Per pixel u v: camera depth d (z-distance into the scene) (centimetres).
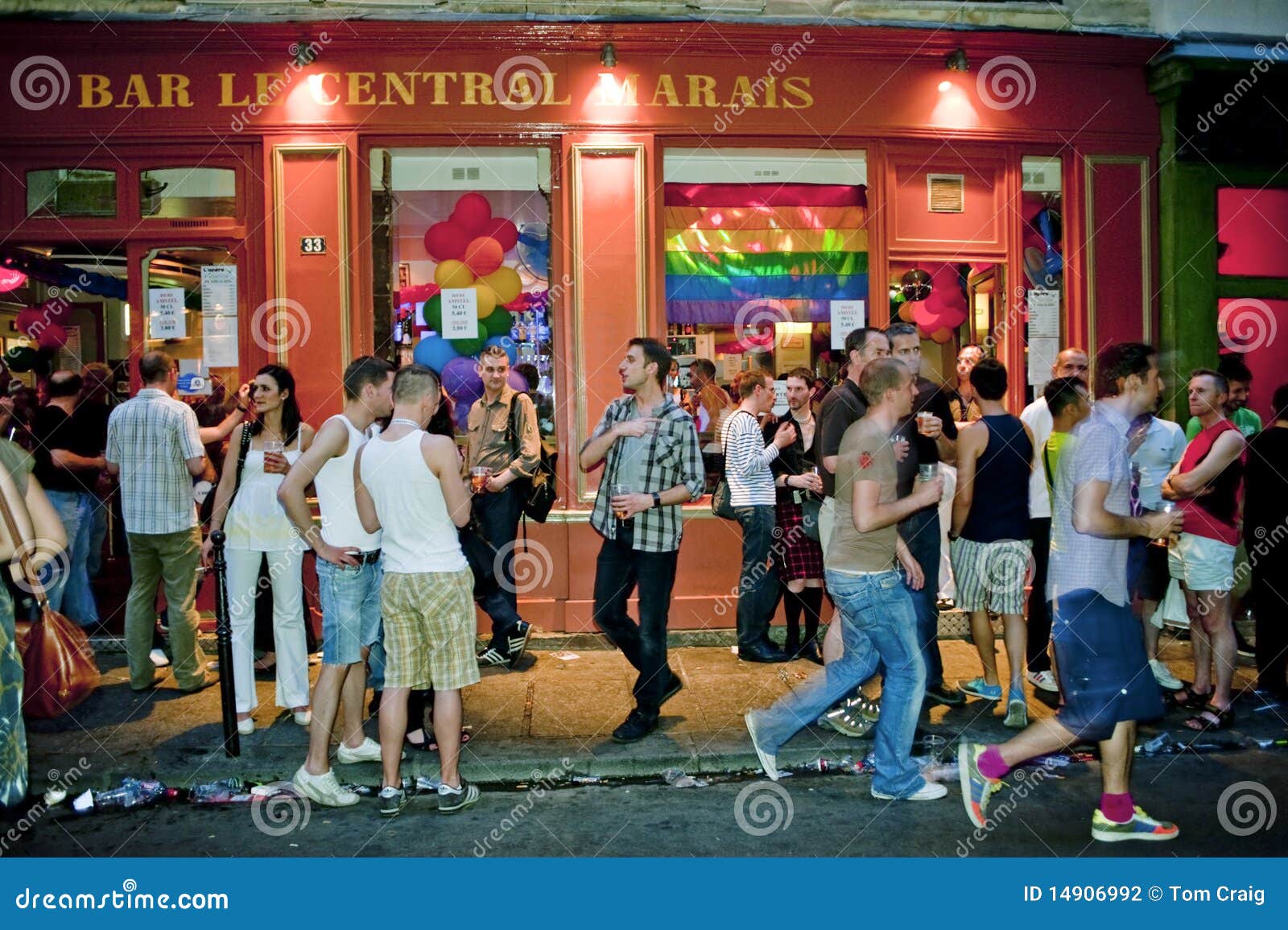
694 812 461
